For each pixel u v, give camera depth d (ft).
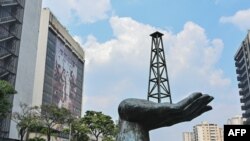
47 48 311.06
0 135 160.56
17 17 180.14
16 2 178.19
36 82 294.87
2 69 163.84
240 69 402.31
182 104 28.96
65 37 359.46
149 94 160.25
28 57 191.72
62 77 346.54
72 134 197.36
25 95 184.24
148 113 29.19
